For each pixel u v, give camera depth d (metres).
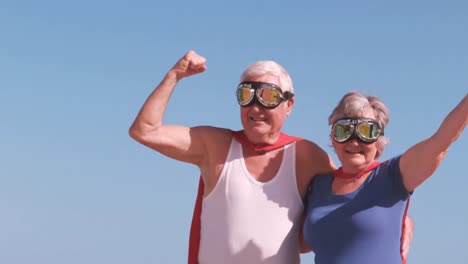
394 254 5.76
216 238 6.33
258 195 6.29
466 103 5.28
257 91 6.26
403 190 5.75
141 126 6.18
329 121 6.03
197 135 6.45
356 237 5.78
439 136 5.39
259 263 6.24
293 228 6.32
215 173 6.39
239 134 6.54
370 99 6.00
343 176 5.98
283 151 6.43
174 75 6.21
